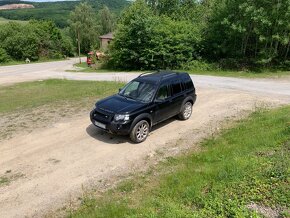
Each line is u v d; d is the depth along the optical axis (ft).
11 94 56.54
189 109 35.42
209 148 26.61
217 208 15.58
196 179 19.80
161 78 31.55
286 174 18.01
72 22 259.39
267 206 15.43
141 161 24.75
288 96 47.70
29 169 23.44
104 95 49.08
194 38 97.66
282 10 78.79
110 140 29.07
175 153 26.23
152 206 17.19
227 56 98.02
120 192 20.12
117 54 106.52
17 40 201.16
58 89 59.57
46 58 221.25
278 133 26.20
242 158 21.65
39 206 18.83
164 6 140.67
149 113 28.78
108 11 284.61
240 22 85.15
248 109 39.06
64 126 33.42
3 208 18.65
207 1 124.26
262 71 82.33
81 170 23.25
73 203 19.07
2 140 29.48
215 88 55.77
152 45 99.25
